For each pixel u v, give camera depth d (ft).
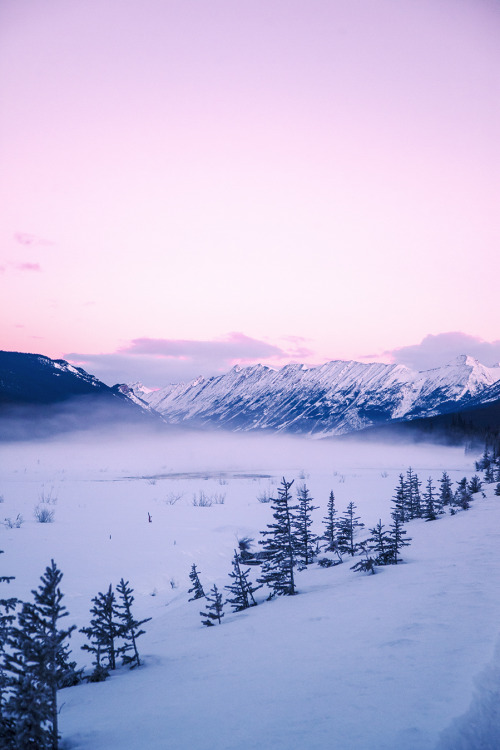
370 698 19.24
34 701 18.92
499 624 27.37
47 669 20.13
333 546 75.15
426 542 72.49
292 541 57.93
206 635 41.34
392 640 27.40
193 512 145.28
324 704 19.40
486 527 77.71
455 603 34.14
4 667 20.48
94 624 35.68
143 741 18.58
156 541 102.01
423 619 31.01
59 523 124.06
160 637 45.24
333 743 15.66
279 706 20.08
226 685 24.76
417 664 22.57
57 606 21.62
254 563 83.61
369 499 162.71
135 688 28.25
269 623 40.01
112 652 35.86
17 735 18.22
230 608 54.70
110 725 21.39
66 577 72.69
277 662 27.48
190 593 67.21
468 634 26.25
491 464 272.31
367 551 72.90
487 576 42.70
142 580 73.72
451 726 15.84
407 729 16.06
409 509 116.16
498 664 21.03
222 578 75.05
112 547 95.81
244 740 17.06
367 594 43.62
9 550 90.94
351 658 25.43
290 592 54.49
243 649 32.89
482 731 15.71
